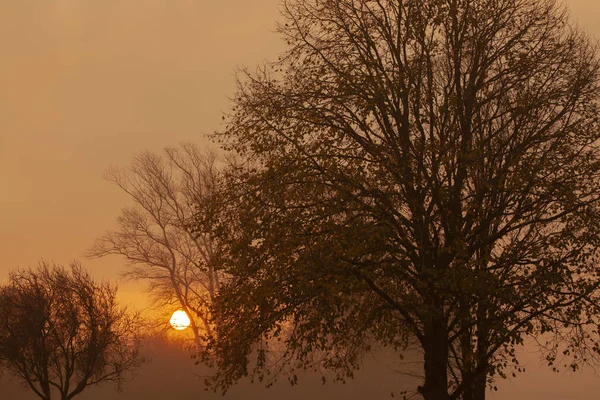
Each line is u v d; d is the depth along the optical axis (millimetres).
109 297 36750
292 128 18922
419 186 17750
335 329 17688
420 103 19500
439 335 18234
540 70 19109
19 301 35281
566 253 17594
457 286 16266
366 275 17297
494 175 18703
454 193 18094
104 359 37469
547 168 17703
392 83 19156
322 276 16859
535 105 18641
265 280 17391
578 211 17422
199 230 18922
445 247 17578
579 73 18750
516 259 17391
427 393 18109
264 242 17547
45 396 34594
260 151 18500
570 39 19391
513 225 18375
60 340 35969
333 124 18797
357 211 18172
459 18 19656
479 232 18094
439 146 17859
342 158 18609
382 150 18438
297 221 17766
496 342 16797
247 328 17938
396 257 18094
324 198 18203
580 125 18766
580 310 17016
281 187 18203
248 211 17844
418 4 19438
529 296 17078
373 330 18594
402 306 18141
